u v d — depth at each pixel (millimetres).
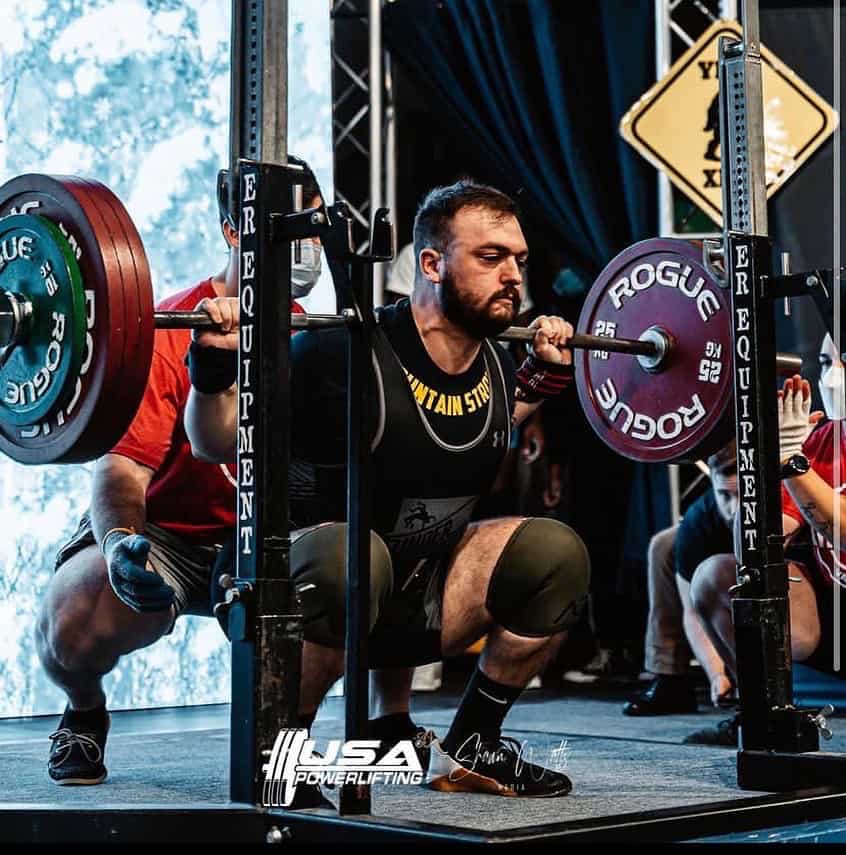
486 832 2418
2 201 3066
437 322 3246
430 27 6637
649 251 3740
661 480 6477
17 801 2988
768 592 3238
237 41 2857
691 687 5258
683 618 5117
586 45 6586
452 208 3195
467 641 3449
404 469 3213
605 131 6594
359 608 2637
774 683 3227
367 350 2674
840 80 6402
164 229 5805
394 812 2867
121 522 3416
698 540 4844
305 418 3170
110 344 2811
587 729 4758
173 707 5734
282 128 2811
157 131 5805
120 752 4168
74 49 5680
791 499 4539
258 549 2742
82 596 3350
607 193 6586
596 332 3885
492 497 7016
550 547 3275
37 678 5461
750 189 3307
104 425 2883
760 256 3295
